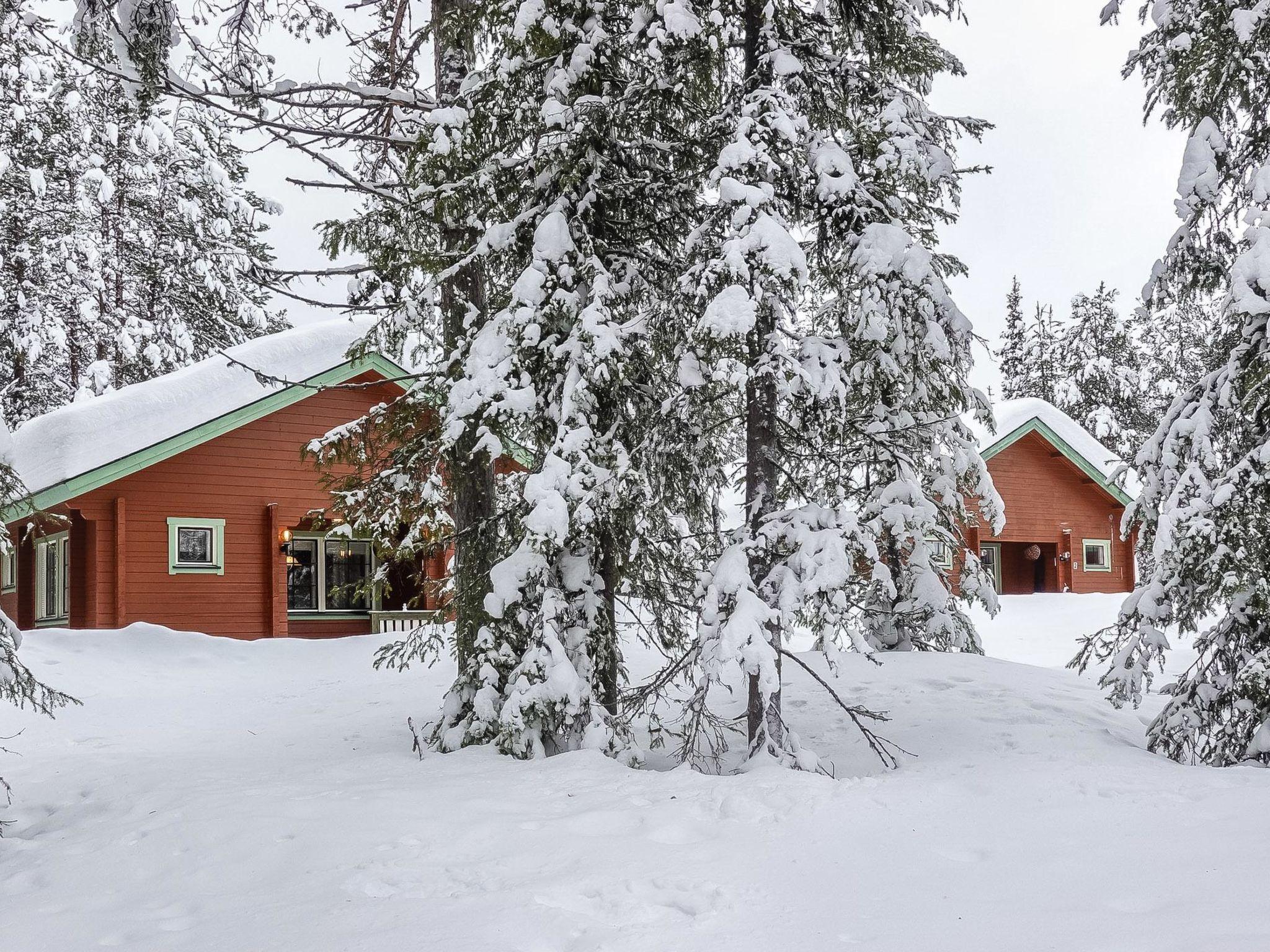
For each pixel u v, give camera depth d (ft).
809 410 29.09
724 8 31.19
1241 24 30.35
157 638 58.44
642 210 35.17
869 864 18.71
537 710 30.32
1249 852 18.10
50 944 16.56
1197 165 31.81
